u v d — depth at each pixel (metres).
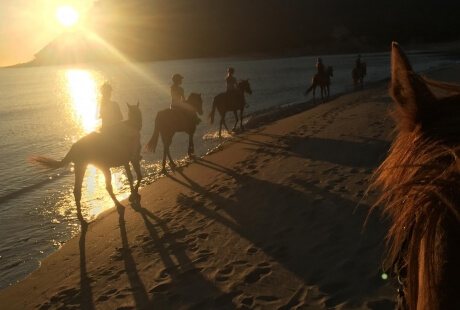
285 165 9.95
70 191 11.01
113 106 8.65
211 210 7.64
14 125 27.20
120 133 8.56
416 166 0.75
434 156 0.75
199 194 8.84
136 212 8.35
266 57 151.62
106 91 8.55
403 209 0.77
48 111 36.56
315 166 9.35
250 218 6.89
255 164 10.64
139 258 6.08
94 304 4.96
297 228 6.11
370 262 4.77
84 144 8.23
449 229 0.66
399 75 0.93
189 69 104.94
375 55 106.62
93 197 10.28
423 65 51.84
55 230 8.29
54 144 19.09
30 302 5.38
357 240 5.35
